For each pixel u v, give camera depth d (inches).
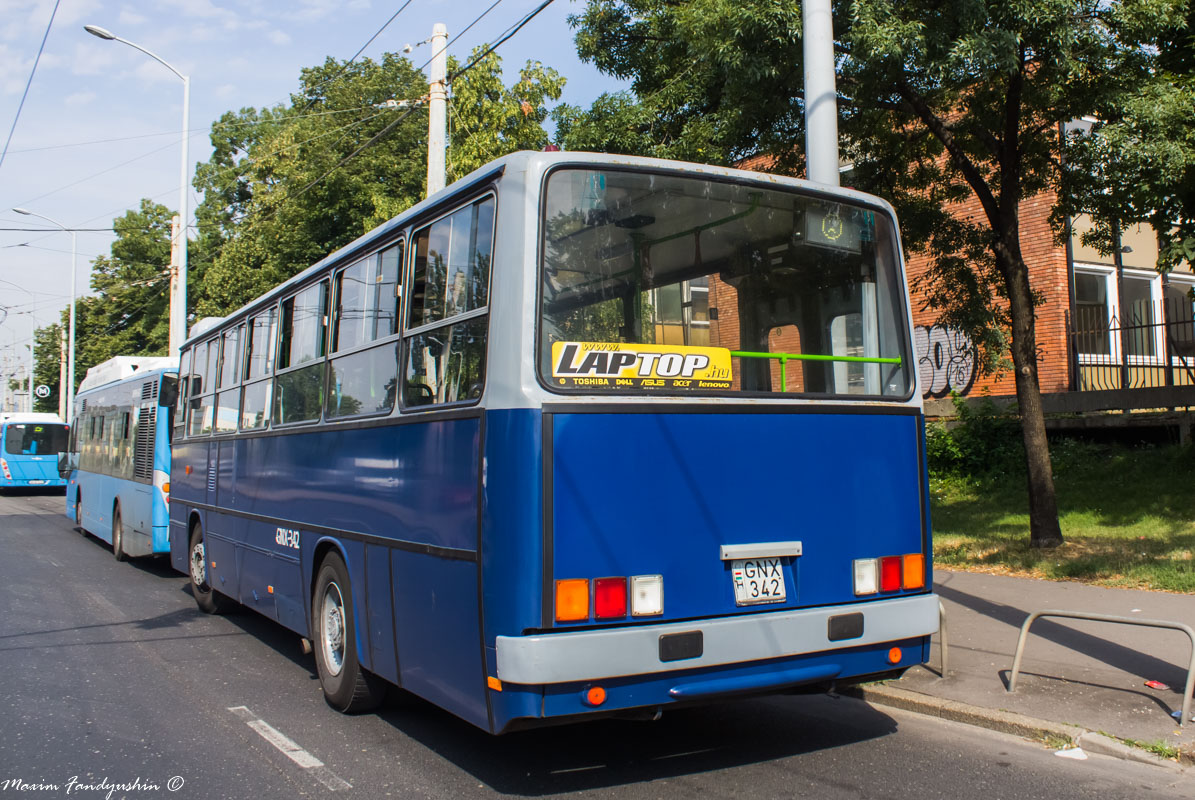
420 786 205.8
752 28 368.8
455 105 685.3
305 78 1219.2
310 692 292.4
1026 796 189.8
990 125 445.1
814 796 194.1
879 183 468.8
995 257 450.9
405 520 219.6
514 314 182.5
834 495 207.3
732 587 191.9
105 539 653.9
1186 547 393.1
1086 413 571.8
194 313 1705.2
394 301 237.9
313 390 291.7
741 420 197.5
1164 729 216.2
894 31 346.6
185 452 467.5
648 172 200.4
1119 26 370.0
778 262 214.1
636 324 193.0
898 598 212.5
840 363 217.2
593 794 198.5
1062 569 382.3
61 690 294.4
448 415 201.2
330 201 1120.8
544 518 175.0
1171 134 362.0
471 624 187.3
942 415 674.8
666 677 181.3
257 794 202.2
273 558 323.3
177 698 285.0
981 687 254.7
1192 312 551.8
